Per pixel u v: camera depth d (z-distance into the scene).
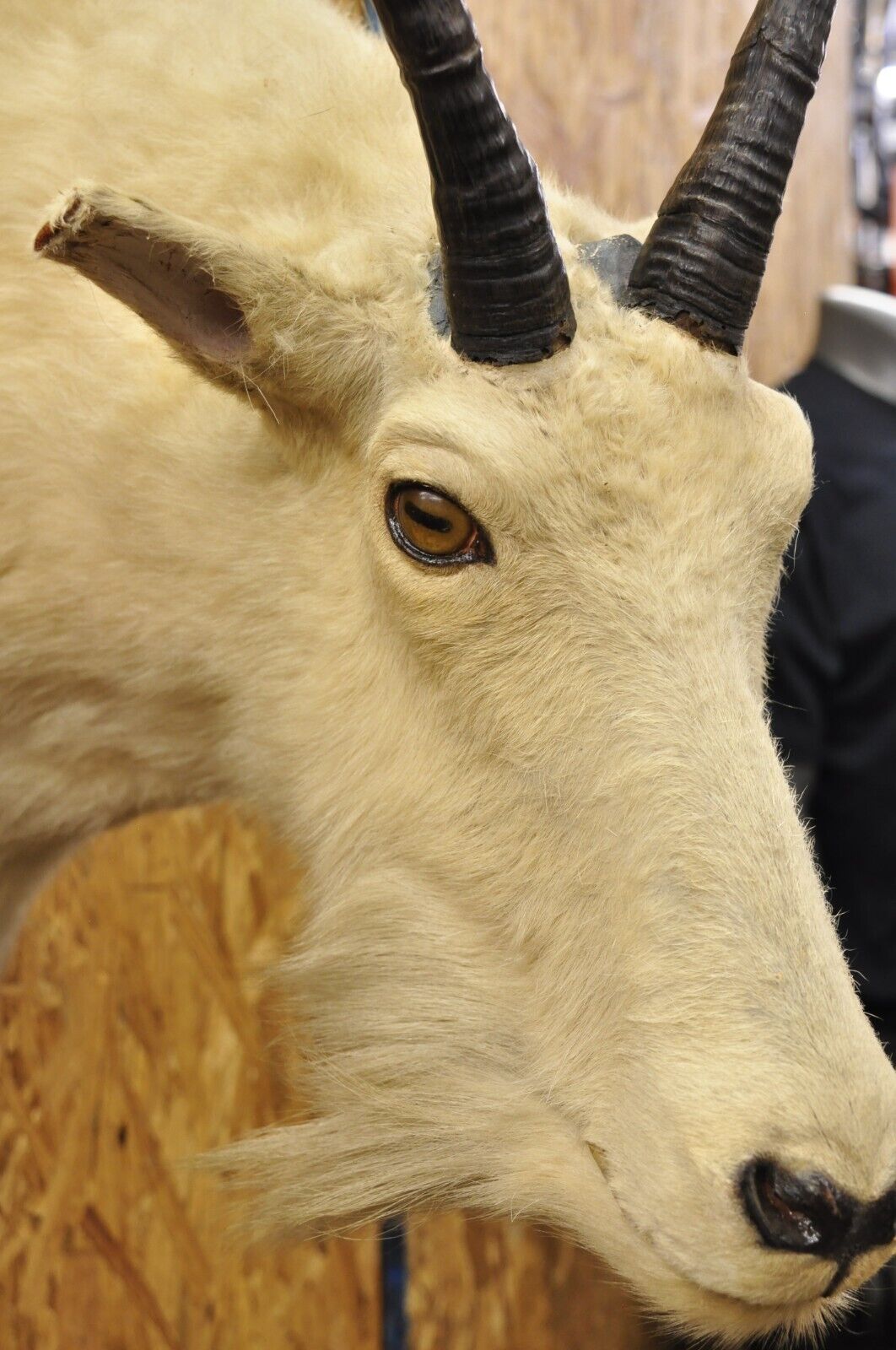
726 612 0.90
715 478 0.90
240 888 1.46
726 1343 0.92
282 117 1.00
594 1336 1.95
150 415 0.99
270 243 0.97
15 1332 1.22
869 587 1.24
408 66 0.88
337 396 0.95
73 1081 1.27
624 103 1.80
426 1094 0.97
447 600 0.91
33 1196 1.24
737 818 0.88
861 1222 0.84
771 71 0.91
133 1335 1.31
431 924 0.96
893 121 2.70
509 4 1.54
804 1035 0.85
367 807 0.97
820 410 1.29
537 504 0.90
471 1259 1.74
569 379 0.90
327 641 0.97
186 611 1.00
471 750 0.93
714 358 0.91
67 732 1.04
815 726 1.25
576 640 0.90
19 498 1.00
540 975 0.94
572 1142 0.94
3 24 1.02
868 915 1.26
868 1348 1.20
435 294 0.93
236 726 1.01
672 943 0.88
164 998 1.36
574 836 0.91
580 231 0.96
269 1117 1.49
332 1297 1.53
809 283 2.36
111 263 0.92
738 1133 0.86
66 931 1.27
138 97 1.00
